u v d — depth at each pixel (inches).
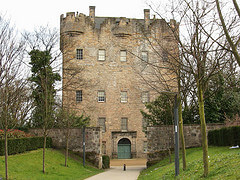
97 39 1975.9
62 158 1130.0
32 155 1003.3
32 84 1371.8
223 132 999.6
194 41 525.7
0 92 698.2
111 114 1919.3
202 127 517.3
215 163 597.9
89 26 1980.8
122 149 1905.8
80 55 1951.3
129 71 1963.6
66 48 1756.9
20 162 867.4
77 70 1662.2
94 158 1245.7
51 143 1251.2
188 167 683.4
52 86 1358.3
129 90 1946.4
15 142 944.3
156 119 1466.5
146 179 778.8
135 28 1982.0
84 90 1908.2
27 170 818.8
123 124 1924.2
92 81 1936.5
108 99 1931.6
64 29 1953.7
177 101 652.7
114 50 1975.9
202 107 518.0
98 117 1904.5
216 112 1402.6
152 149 1219.2
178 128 669.3
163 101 1359.5
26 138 1030.4
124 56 1978.3
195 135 1235.9
